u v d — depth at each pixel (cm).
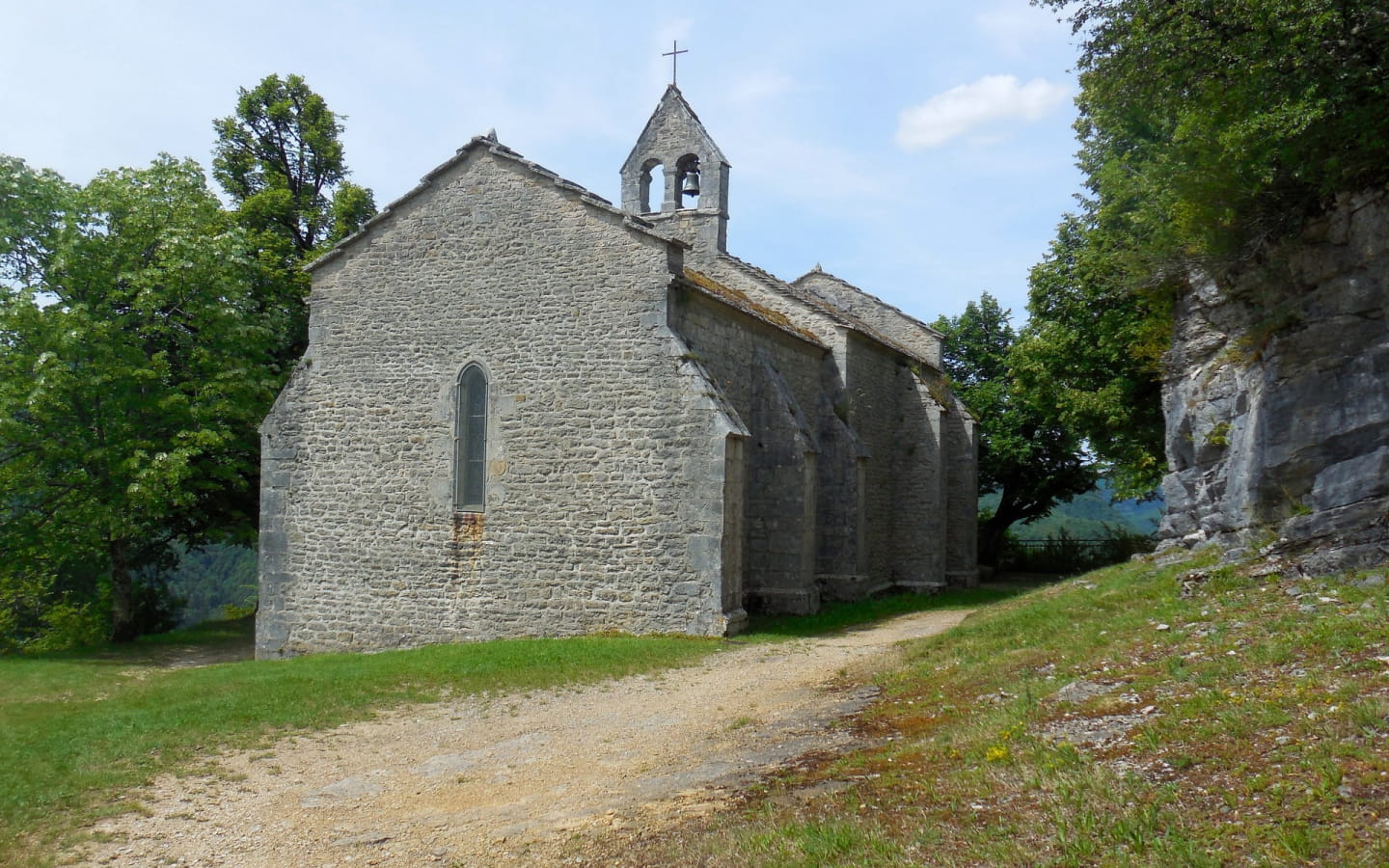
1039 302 2770
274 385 2652
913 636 1712
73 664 2056
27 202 2370
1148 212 1783
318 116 3369
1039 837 578
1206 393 1491
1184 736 679
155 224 2533
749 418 2047
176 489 2338
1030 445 3575
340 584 1998
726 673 1404
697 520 1733
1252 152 1171
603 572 1795
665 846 685
